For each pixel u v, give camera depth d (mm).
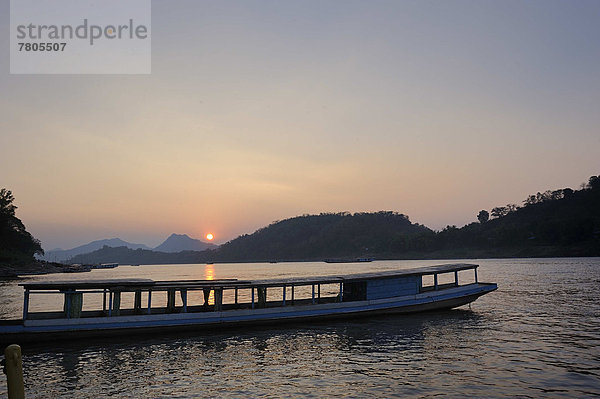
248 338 22391
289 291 54781
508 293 43969
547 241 189125
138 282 23031
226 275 111438
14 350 7258
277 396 13375
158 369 16547
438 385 14242
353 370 16203
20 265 137375
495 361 17250
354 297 28875
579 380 14617
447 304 30141
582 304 35031
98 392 13891
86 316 22547
